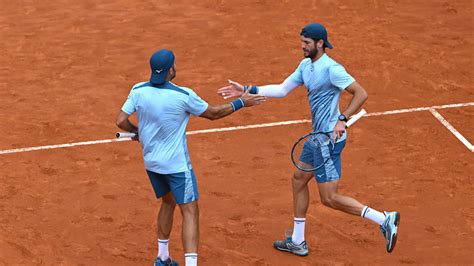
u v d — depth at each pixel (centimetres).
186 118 2566
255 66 4841
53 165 3597
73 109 4225
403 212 3209
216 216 3175
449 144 3809
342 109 4156
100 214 3189
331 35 5366
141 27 5516
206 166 3584
